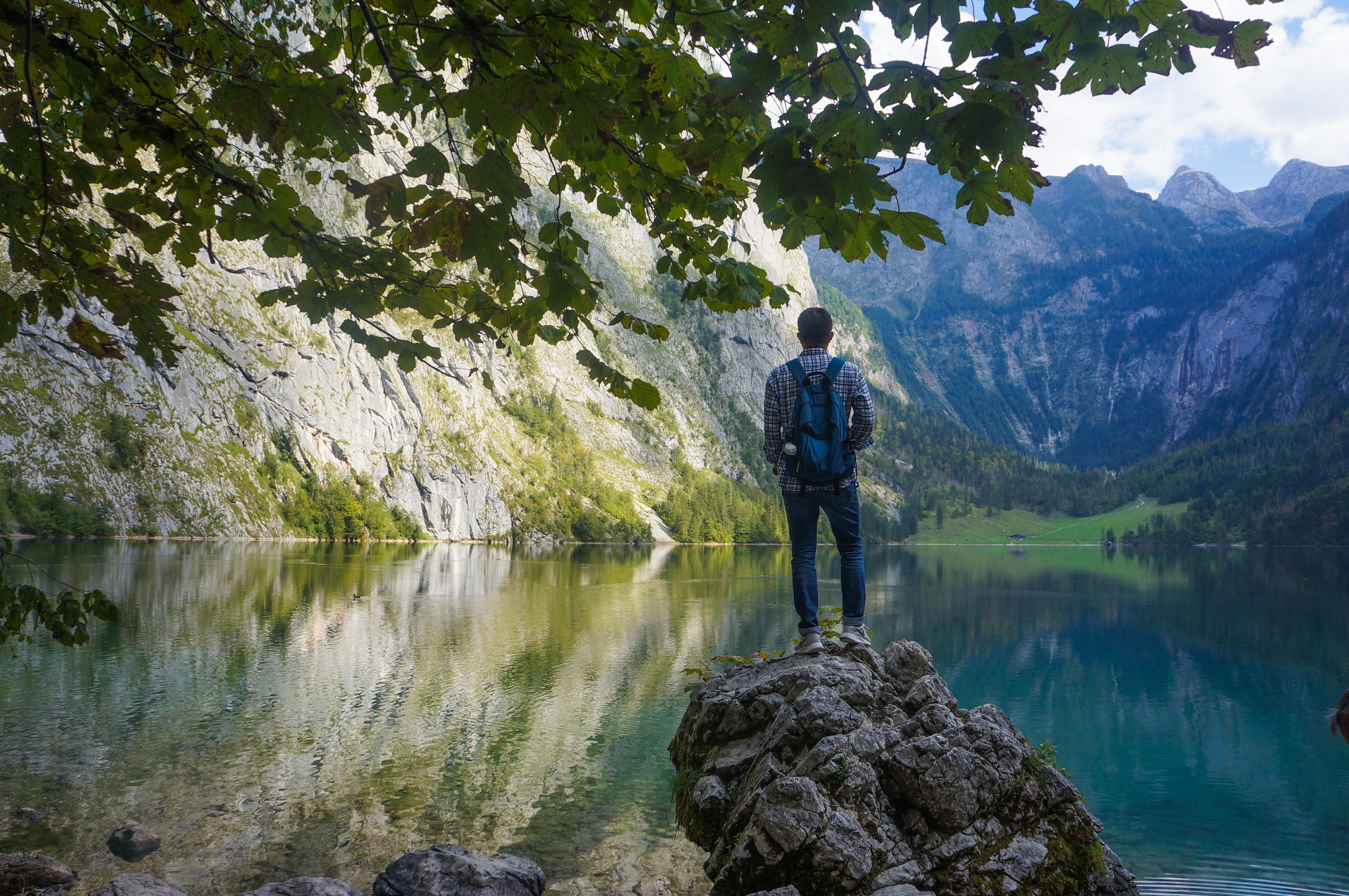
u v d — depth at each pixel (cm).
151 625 2247
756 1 228
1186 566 11262
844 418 620
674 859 699
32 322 395
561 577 5394
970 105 218
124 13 357
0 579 430
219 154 374
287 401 13312
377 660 1823
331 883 546
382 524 13162
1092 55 229
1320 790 1488
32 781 917
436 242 304
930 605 4844
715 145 273
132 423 10869
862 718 593
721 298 383
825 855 495
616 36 276
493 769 1041
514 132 265
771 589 4956
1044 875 501
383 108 301
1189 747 1844
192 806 859
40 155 339
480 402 18250
